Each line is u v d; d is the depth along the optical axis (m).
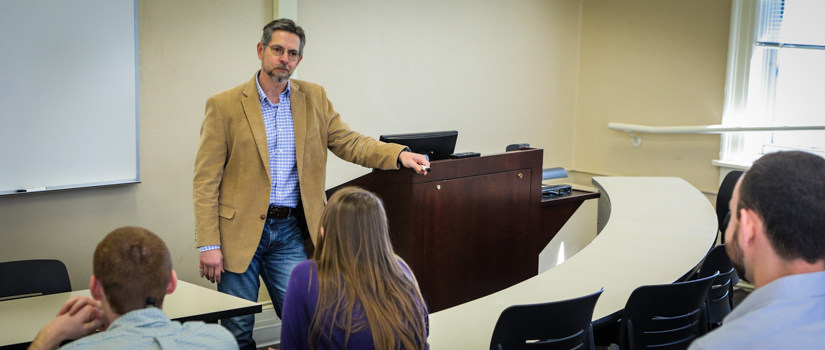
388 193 3.44
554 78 6.26
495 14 5.73
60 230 3.79
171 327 1.46
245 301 2.40
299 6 4.59
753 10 5.11
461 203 3.57
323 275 1.65
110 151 3.86
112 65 3.81
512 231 3.88
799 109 5.10
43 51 3.55
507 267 3.89
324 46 4.77
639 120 5.96
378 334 1.61
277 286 2.90
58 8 3.58
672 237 3.27
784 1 5.05
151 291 1.48
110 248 1.47
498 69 5.83
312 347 1.64
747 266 0.99
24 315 2.30
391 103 5.20
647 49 5.84
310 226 2.86
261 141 2.75
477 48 5.66
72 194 3.80
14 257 3.64
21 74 3.50
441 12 5.38
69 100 3.67
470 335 2.10
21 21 3.47
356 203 1.67
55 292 2.71
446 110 5.54
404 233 3.39
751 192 0.96
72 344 1.39
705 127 5.32
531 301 2.39
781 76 5.13
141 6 3.91
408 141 3.32
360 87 5.00
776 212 0.93
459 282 3.64
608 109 6.20
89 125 3.76
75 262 3.86
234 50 4.33
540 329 2.00
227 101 2.76
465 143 5.71
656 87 5.80
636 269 2.76
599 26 6.20
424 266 3.45
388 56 5.12
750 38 5.15
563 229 6.26
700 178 5.59
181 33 4.09
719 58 5.35
